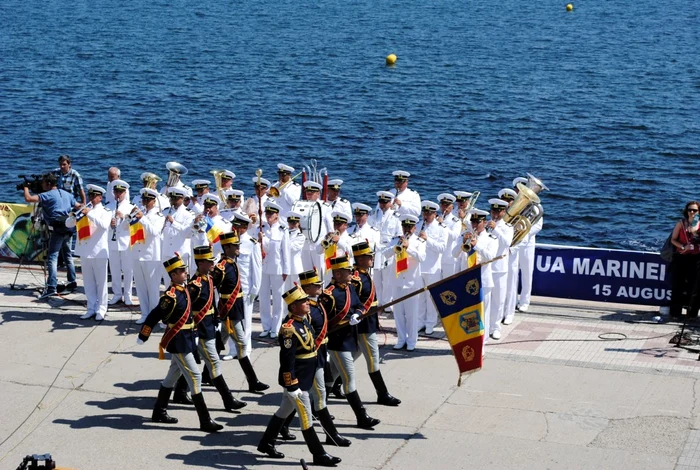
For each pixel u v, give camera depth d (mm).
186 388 18562
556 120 59438
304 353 16016
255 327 23359
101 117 59156
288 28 105812
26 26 103562
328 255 21891
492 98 66375
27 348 21234
